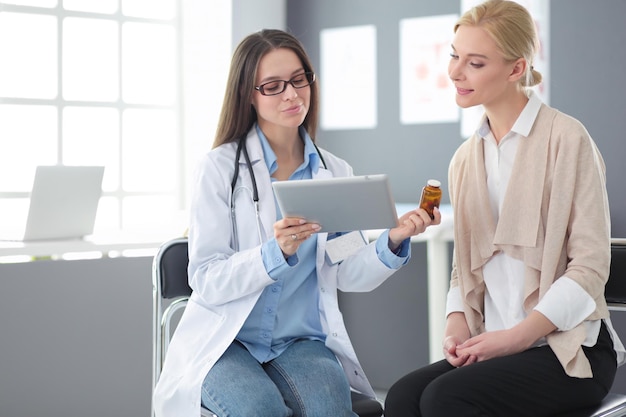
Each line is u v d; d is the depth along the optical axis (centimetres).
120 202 514
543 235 223
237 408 216
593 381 215
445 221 398
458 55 226
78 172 359
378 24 498
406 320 466
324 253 245
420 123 486
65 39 491
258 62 243
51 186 354
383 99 500
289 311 245
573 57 418
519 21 222
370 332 481
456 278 246
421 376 221
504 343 213
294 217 219
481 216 232
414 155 490
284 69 242
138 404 381
